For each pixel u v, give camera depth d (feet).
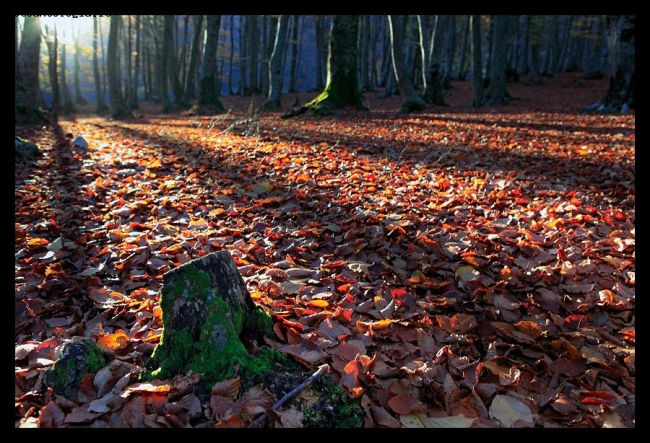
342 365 7.00
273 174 18.92
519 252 11.54
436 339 8.04
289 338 7.47
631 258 11.28
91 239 12.28
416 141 28.37
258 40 113.60
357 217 13.41
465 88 94.43
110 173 19.45
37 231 12.64
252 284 9.77
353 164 20.92
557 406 6.55
